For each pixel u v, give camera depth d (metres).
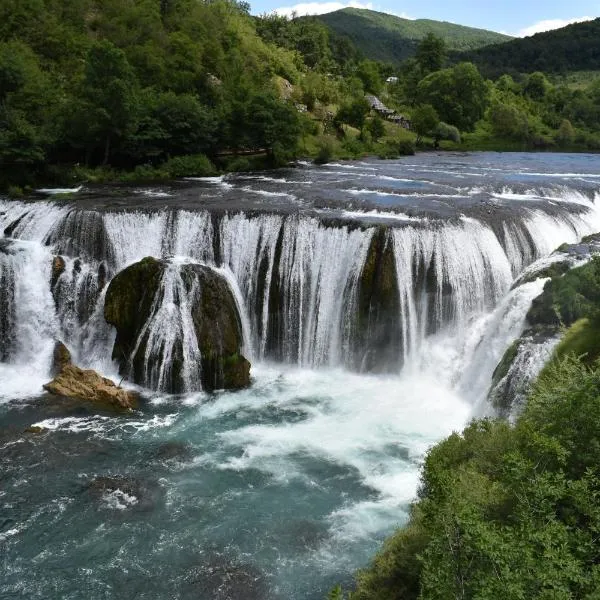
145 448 26.16
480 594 10.84
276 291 36.00
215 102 74.06
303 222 35.66
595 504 13.88
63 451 25.69
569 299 27.70
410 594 15.88
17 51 65.12
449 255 34.25
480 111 120.69
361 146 83.75
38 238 39.38
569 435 15.57
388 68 170.50
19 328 35.84
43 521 21.56
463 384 31.77
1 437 26.56
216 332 32.25
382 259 33.59
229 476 24.30
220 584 18.94
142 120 57.00
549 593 10.68
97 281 36.81
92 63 54.00
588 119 127.19
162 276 32.62
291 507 22.50
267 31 126.81
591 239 37.16
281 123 62.75
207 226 37.53
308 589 18.73
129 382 32.41
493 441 19.58
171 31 89.38
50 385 31.16
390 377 33.81
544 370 24.50
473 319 34.94
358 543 20.64
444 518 12.70
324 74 121.81
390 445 26.61
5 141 48.72
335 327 35.00
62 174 51.88
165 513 22.11
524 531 12.11
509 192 48.22
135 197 44.62
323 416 29.25
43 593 18.61
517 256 37.34
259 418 28.97
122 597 18.48
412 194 45.59
